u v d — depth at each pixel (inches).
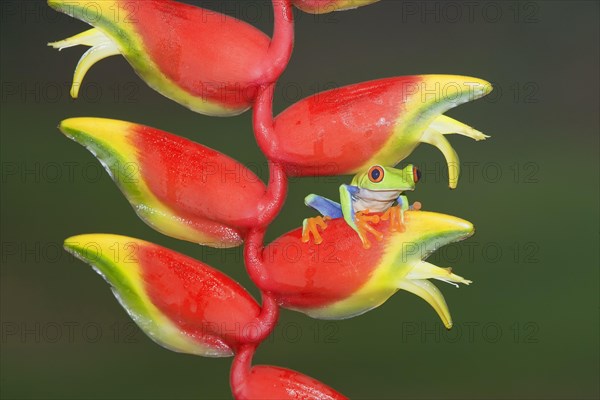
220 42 56.9
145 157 57.2
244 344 57.6
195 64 56.9
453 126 56.7
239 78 56.9
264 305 57.5
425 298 57.1
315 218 57.4
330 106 56.9
